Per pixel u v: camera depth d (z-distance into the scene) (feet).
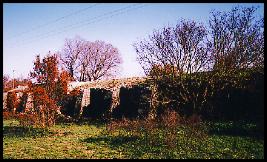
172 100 79.10
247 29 77.61
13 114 85.20
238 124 63.31
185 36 78.89
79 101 105.09
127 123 71.77
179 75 79.87
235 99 71.97
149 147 49.88
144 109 84.02
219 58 75.72
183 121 69.26
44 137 64.80
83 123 90.48
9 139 63.10
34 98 74.33
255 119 65.36
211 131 60.03
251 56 75.92
